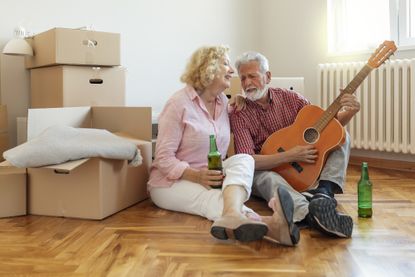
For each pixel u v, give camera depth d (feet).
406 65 11.09
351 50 12.84
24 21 10.32
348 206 7.69
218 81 7.42
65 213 7.22
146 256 5.39
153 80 12.75
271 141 7.75
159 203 7.64
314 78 13.80
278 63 14.74
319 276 4.75
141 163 7.99
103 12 11.63
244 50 14.83
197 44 13.65
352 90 7.57
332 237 5.97
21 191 7.36
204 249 5.61
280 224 5.54
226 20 14.30
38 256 5.43
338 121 7.47
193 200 7.04
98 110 8.87
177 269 4.98
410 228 6.36
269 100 8.05
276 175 7.32
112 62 9.58
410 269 4.89
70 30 8.97
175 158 7.31
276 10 14.65
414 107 10.98
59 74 9.09
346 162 7.50
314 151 7.32
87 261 5.25
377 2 12.42
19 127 9.49
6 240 6.06
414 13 11.71
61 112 8.16
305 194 6.97
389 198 8.26
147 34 12.53
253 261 5.19
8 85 10.19
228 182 6.17
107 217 7.18
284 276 4.76
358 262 5.10
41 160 6.56
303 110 7.74
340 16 13.20
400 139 11.46
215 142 6.99
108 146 7.06
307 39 13.89
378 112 11.80
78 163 6.67
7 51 9.27
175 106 7.34
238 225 5.29
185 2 13.33
